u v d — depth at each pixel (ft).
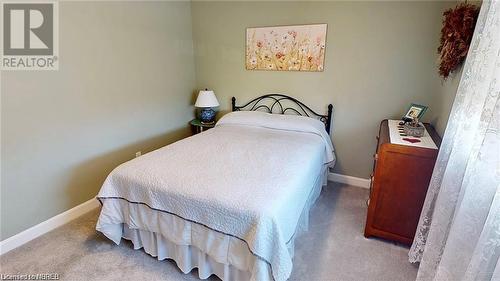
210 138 8.75
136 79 9.45
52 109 7.04
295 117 10.14
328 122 10.18
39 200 7.02
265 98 11.24
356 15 8.94
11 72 6.17
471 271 3.13
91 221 7.77
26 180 6.69
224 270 5.30
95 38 7.84
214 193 5.13
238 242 4.91
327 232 7.30
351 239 7.01
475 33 4.33
